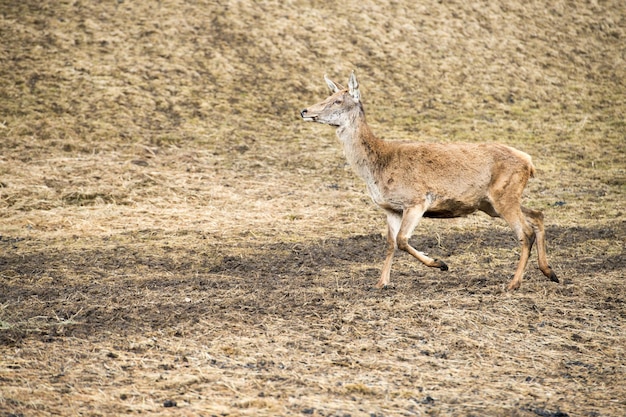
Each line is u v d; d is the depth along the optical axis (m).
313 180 57.97
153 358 24.88
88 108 67.25
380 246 42.53
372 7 91.69
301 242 43.22
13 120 63.66
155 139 63.62
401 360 25.44
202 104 70.81
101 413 20.59
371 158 34.44
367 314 29.77
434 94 78.44
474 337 27.83
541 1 100.38
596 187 57.88
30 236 43.56
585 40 94.06
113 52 76.44
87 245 41.81
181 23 82.56
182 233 44.78
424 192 33.59
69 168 56.00
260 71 77.81
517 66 86.06
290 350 25.94
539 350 26.81
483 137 69.44
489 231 46.16
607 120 75.62
